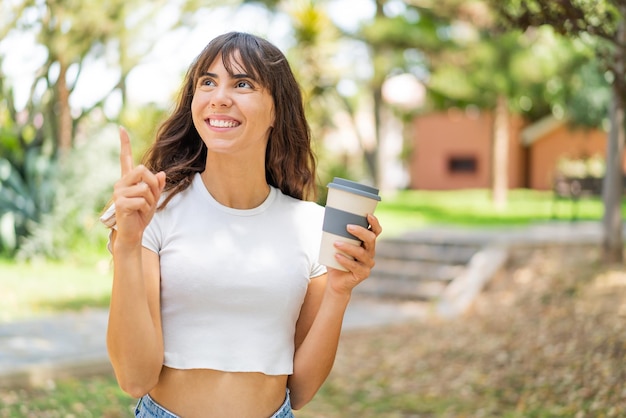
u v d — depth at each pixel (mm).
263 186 2119
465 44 16297
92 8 10375
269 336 2006
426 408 5734
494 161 18938
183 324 1962
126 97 12789
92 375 6188
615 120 9102
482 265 10359
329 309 2080
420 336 8039
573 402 5254
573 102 20656
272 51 2092
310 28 15492
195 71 2074
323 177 14797
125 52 11180
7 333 7242
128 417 5164
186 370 1960
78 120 12852
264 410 2004
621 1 4902
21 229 12055
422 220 15367
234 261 1983
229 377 1963
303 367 2113
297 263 2059
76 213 11852
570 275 8938
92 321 7996
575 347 6367
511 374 6172
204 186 2055
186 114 2186
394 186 31984
